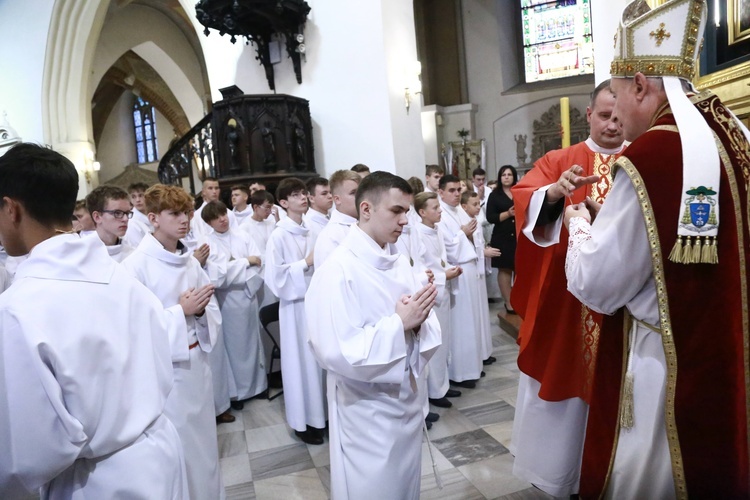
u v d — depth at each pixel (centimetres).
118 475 134
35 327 122
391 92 737
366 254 197
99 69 1436
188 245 380
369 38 727
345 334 182
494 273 740
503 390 421
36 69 1165
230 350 432
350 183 318
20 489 124
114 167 2327
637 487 151
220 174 715
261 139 698
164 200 252
